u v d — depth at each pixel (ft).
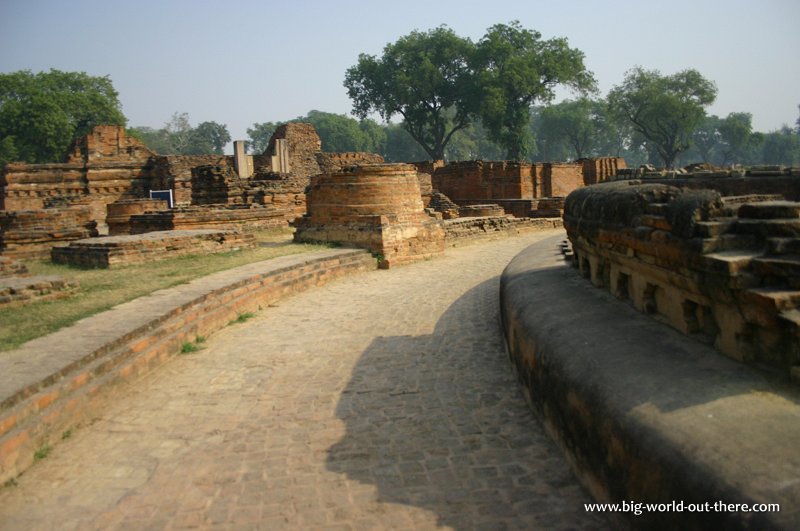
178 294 35.88
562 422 17.19
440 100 200.64
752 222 14.55
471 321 35.45
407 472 17.44
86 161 120.47
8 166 111.24
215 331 34.96
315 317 38.50
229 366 28.50
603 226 21.97
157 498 16.58
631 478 12.48
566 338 18.92
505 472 16.94
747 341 13.92
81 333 26.89
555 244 46.78
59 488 17.20
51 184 115.85
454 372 26.32
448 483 16.65
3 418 18.11
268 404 23.58
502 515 14.84
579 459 15.81
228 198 86.38
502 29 195.62
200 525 15.21
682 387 13.39
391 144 351.87
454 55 193.26
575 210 26.91
